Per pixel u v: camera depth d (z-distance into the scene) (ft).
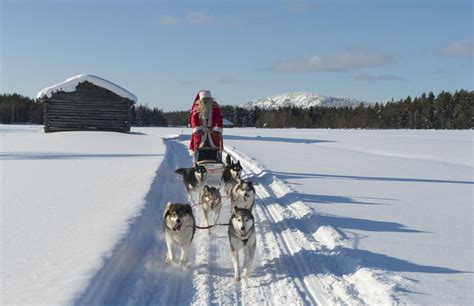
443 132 220.84
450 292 16.58
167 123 403.95
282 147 99.81
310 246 23.54
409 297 16.01
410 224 27.43
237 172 36.27
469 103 323.37
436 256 21.03
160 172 44.45
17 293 14.47
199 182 32.99
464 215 30.32
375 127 360.48
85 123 100.58
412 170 58.03
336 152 87.30
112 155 60.13
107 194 31.58
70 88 98.43
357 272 18.97
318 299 17.25
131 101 103.14
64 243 19.72
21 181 37.70
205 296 17.61
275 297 17.57
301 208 31.35
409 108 350.23
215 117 37.14
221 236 26.40
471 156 83.46
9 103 335.26
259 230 27.55
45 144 77.15
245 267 19.94
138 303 16.48
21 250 18.74
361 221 28.07
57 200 29.40
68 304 13.76
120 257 19.13
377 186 43.16
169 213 20.81
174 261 21.39
